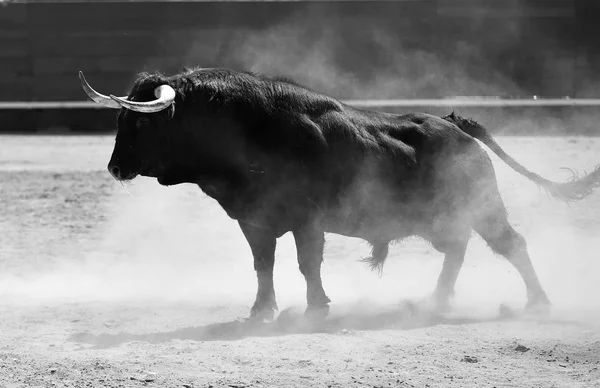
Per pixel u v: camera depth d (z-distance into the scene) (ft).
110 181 178.91
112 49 319.88
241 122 81.10
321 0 311.06
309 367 68.28
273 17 313.94
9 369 68.33
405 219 87.15
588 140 210.59
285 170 81.56
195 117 80.53
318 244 83.46
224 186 82.74
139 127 79.87
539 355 71.15
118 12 319.47
